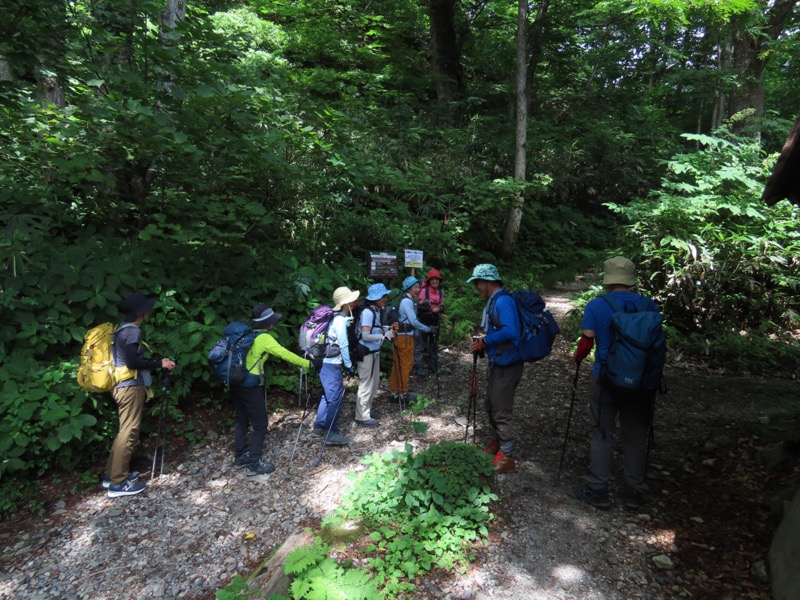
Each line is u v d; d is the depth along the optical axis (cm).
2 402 354
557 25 1429
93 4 518
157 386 442
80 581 280
